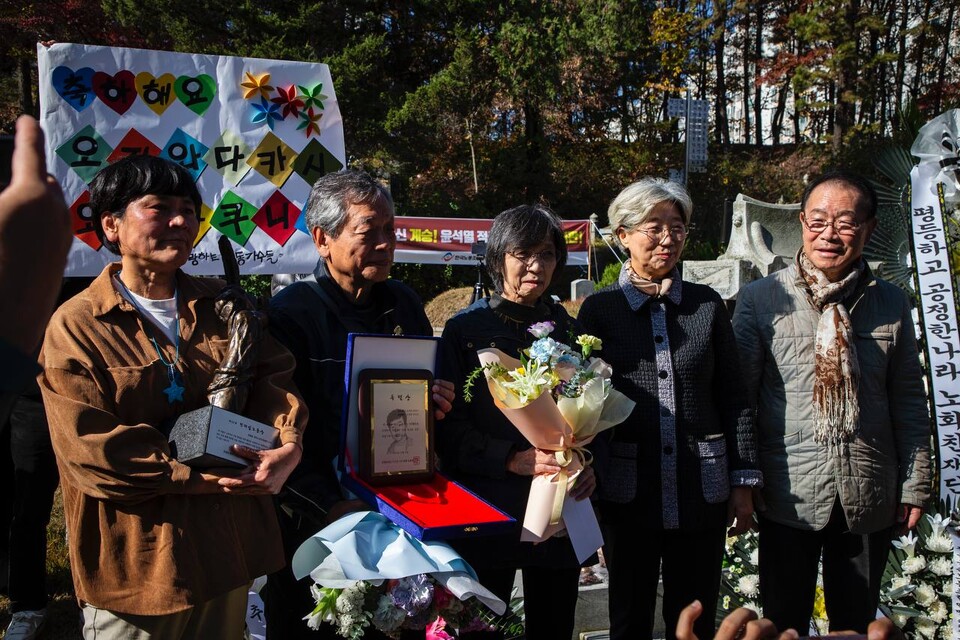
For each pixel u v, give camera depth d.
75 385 1.98
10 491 3.85
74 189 3.25
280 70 3.61
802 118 32.31
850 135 23.03
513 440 2.64
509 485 2.58
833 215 2.89
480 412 2.67
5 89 19.33
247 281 12.07
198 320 2.24
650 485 2.86
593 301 3.07
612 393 2.59
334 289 2.60
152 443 2.00
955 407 3.22
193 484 1.97
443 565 2.14
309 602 2.48
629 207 2.99
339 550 2.11
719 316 3.01
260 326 2.23
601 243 19.17
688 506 2.85
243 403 2.13
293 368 2.34
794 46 26.83
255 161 3.57
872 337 2.95
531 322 2.78
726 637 1.47
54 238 0.93
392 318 2.69
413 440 2.43
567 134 23.16
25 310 0.90
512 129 24.08
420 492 2.36
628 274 3.05
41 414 3.38
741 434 2.92
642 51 23.17
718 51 29.06
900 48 26.94
